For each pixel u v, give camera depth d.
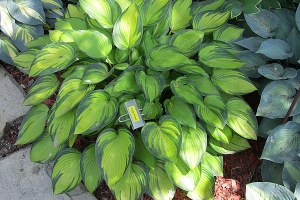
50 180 1.09
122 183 0.91
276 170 1.02
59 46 1.00
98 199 1.05
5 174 1.10
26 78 1.28
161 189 0.95
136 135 1.01
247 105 1.00
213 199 0.95
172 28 1.13
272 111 1.00
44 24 1.33
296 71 1.04
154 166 0.96
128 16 0.96
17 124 1.20
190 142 0.92
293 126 0.99
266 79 1.12
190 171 0.93
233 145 1.01
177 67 0.98
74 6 1.20
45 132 1.05
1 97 1.24
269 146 0.99
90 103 0.91
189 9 1.14
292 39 1.10
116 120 0.97
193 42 1.02
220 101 0.96
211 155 1.01
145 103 0.96
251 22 1.15
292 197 0.88
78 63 1.07
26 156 1.13
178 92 0.93
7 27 1.25
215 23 1.09
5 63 1.31
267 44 1.07
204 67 1.06
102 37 1.01
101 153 0.87
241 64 0.99
